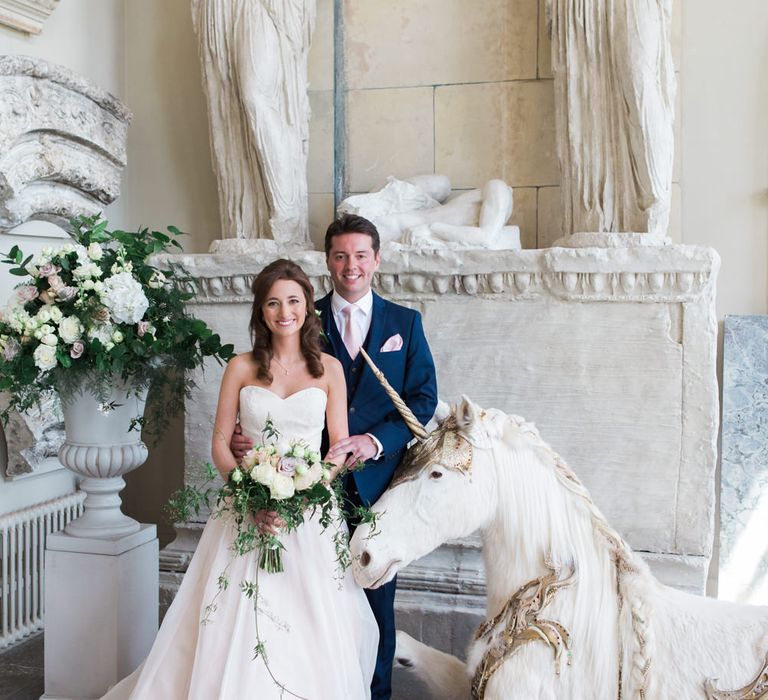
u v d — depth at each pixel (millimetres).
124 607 2959
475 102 4375
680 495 3418
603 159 3744
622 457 3463
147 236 3107
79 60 4379
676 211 4148
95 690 2934
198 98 4695
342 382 2496
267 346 2447
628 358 3441
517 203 4340
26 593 3787
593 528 2018
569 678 1892
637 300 3412
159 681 2256
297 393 2398
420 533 2045
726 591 3984
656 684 1827
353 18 4516
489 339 3580
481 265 3516
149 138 4785
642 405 3436
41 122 3742
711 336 3367
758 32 4047
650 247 3336
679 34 4125
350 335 2680
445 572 3611
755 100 4059
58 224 4074
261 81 4055
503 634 1977
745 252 4090
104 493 3059
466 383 3609
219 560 2301
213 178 4691
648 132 3596
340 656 2227
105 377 2814
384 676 2668
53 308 2713
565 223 3883
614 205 3750
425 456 2082
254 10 4074
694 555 3420
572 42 3771
